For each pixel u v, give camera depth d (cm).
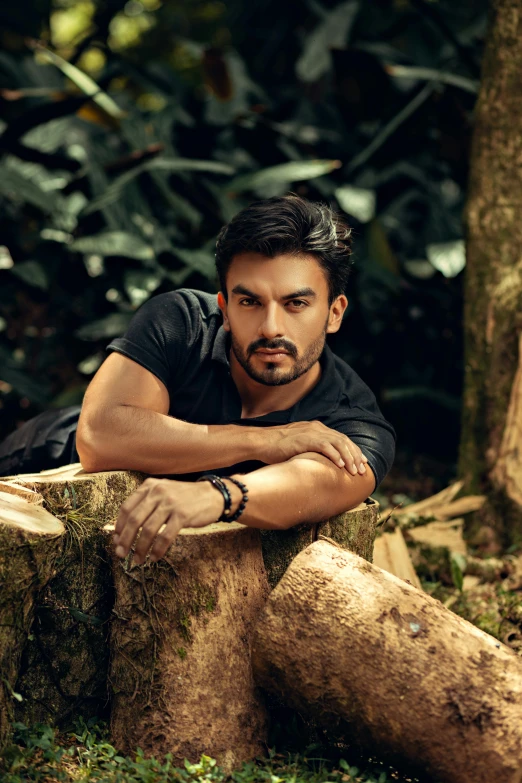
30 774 222
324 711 236
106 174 592
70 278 609
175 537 233
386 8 821
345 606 234
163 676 241
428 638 229
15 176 546
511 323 434
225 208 570
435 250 563
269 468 254
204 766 233
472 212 450
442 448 612
